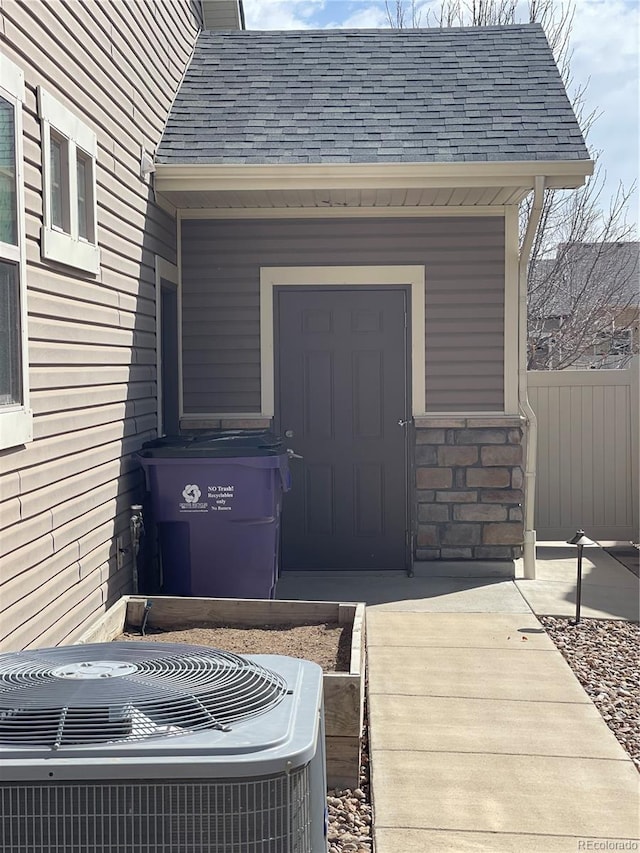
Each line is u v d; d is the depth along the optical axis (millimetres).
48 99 4672
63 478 4930
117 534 6109
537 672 5664
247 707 2318
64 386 4969
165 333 8297
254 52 9344
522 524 8320
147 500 6734
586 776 4234
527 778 4215
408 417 8461
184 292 8430
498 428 8305
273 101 8445
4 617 4004
